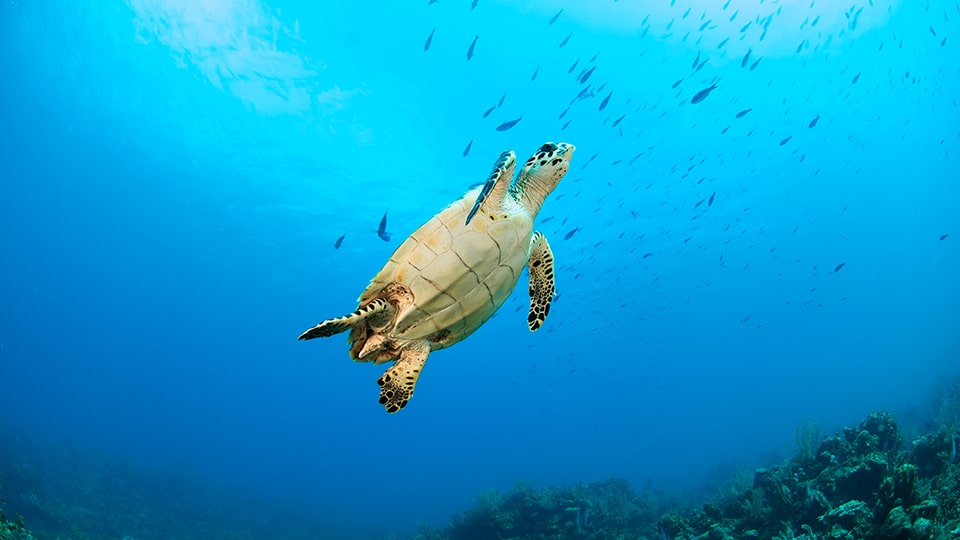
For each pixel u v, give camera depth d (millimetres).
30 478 24844
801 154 42188
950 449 10148
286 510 47562
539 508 16812
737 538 10227
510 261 5141
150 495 36219
